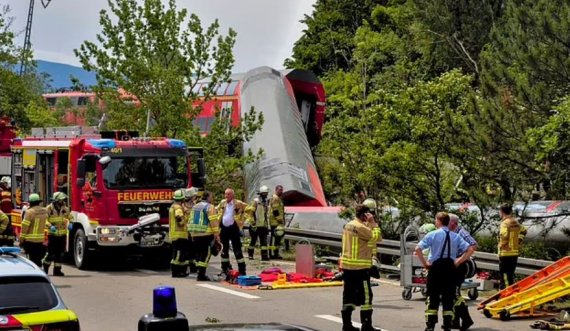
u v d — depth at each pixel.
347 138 20.64
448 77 19.16
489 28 41.84
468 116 18.00
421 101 18.98
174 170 18.89
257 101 32.09
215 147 27.92
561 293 12.52
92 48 27.67
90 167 18.33
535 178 18.12
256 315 13.10
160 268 19.34
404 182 19.23
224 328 5.27
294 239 21.55
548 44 17.50
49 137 21.25
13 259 8.71
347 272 11.54
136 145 18.67
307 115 35.62
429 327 11.31
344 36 53.28
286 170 28.48
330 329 11.98
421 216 19.45
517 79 17.69
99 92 27.98
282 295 15.19
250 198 28.11
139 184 18.47
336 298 14.85
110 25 27.75
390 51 45.31
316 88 35.75
